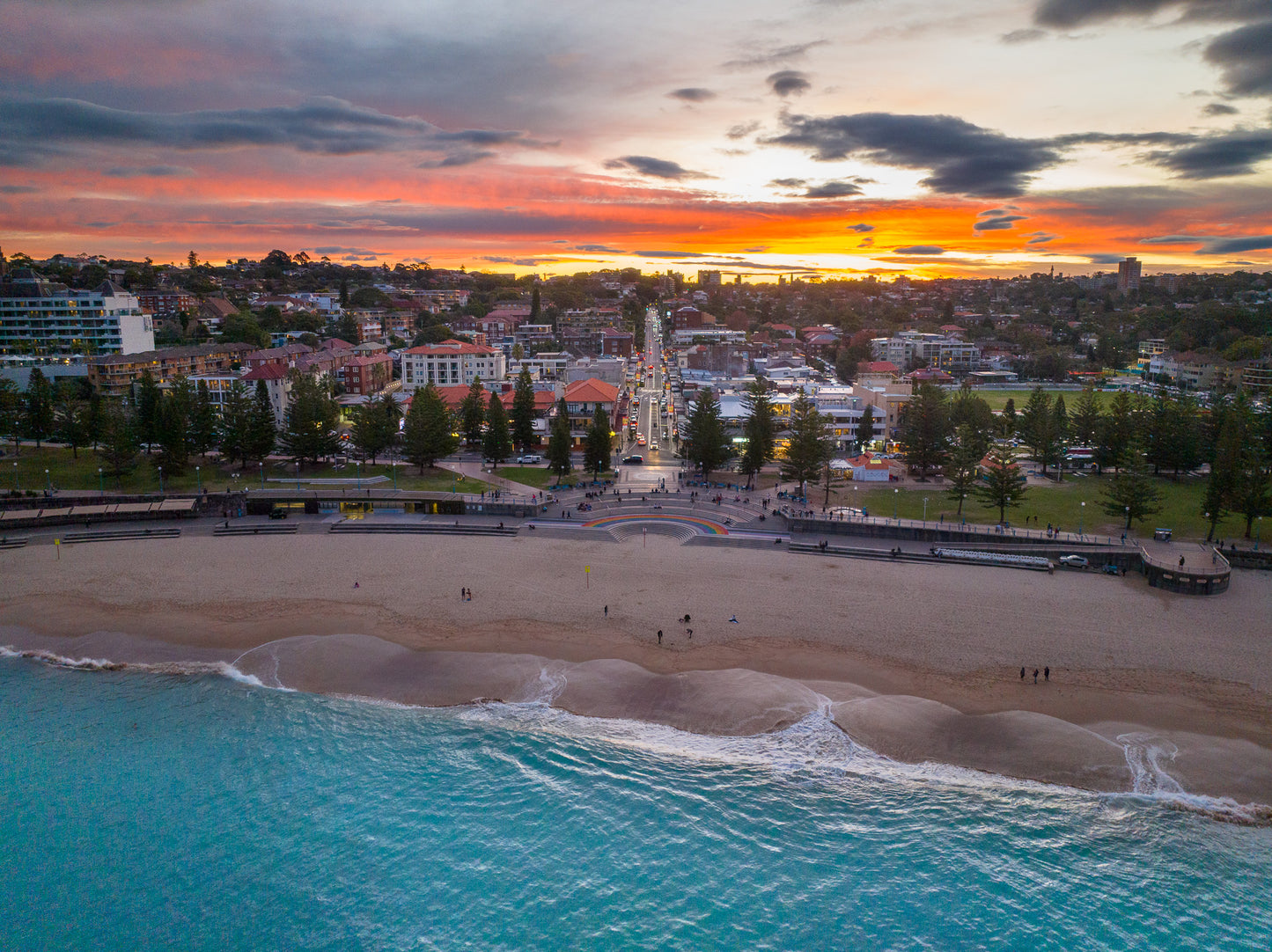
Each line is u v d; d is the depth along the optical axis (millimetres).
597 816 66000
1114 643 88500
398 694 81000
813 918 56500
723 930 55500
